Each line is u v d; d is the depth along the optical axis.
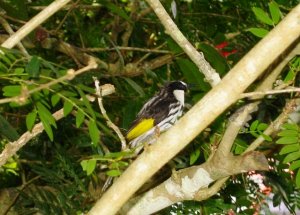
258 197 8.81
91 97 4.89
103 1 7.22
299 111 5.84
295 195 8.80
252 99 4.91
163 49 10.49
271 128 5.47
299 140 5.38
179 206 8.30
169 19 4.39
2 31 7.69
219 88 3.36
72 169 7.12
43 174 7.24
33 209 7.79
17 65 4.38
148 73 8.69
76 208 7.18
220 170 4.48
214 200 8.38
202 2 10.73
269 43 3.23
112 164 4.77
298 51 4.80
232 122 4.38
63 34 10.79
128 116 8.14
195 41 10.37
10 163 9.45
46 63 4.21
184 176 4.79
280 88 5.19
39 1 9.08
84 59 8.45
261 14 4.78
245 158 4.32
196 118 3.43
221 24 10.83
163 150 3.56
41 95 4.38
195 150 6.71
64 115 4.39
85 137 8.46
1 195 7.90
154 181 7.36
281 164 8.37
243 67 3.29
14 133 5.23
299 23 3.17
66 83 4.39
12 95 4.19
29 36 8.06
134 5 9.90
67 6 9.10
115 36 10.08
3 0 7.90
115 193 3.70
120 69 8.88
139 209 5.07
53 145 8.75
